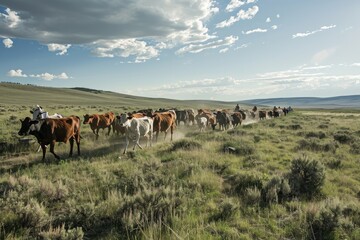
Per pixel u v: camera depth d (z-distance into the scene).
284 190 7.80
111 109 54.81
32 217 6.04
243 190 8.30
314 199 7.82
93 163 11.55
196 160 11.52
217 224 6.07
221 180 9.44
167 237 5.46
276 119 41.22
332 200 7.20
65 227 6.05
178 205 6.73
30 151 14.99
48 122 12.48
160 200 6.61
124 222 5.82
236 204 6.94
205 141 16.56
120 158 12.60
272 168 10.89
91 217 6.28
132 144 17.55
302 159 8.97
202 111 31.19
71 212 6.32
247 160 12.12
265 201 7.57
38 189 7.82
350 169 11.23
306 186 8.45
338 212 6.16
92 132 21.66
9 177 9.52
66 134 13.12
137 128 15.23
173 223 5.95
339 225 5.86
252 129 25.17
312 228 5.79
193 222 6.09
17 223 5.94
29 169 10.87
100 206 6.70
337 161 11.76
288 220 6.38
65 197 7.63
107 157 13.00
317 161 8.95
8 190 7.77
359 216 6.48
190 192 7.76
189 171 9.80
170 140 19.66
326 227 5.83
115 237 5.50
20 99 86.69
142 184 7.89
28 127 11.96
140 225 5.81
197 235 5.42
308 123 33.19
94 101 111.19
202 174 9.36
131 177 8.68
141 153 13.72
